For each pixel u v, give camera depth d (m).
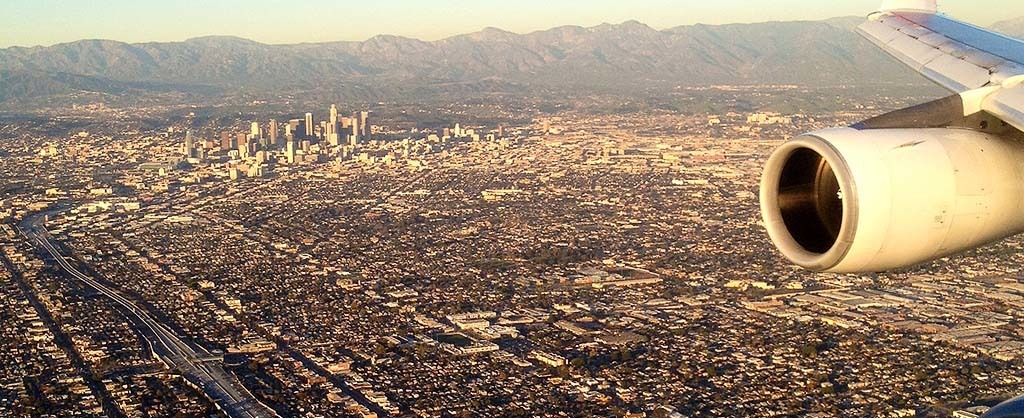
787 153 16.78
